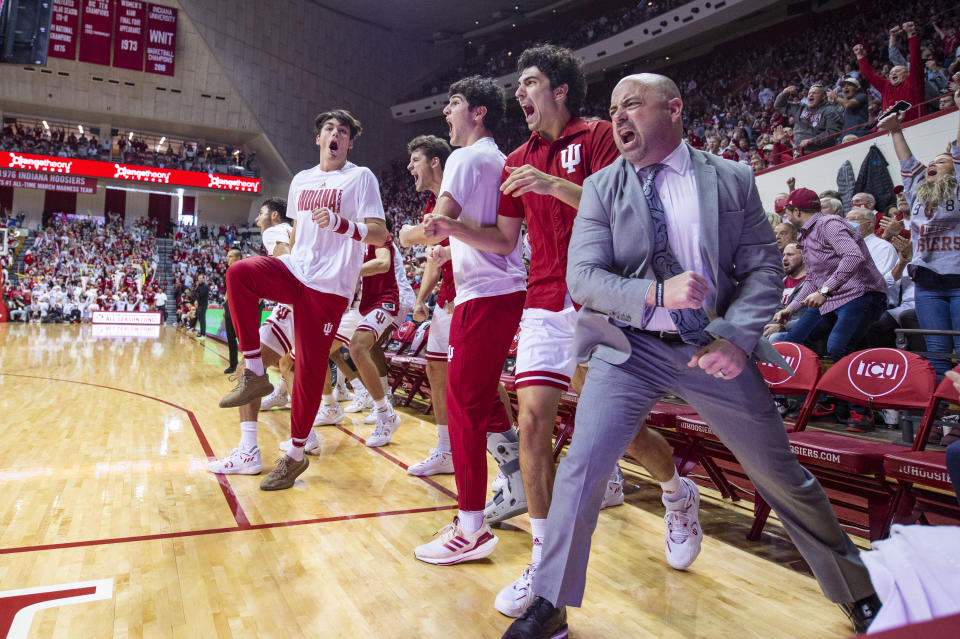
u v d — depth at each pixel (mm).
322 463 3621
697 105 19203
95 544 2283
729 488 2980
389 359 5852
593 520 1563
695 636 1724
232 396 3197
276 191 29125
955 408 3484
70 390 6297
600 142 2078
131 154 25234
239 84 25578
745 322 1438
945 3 12805
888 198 6543
